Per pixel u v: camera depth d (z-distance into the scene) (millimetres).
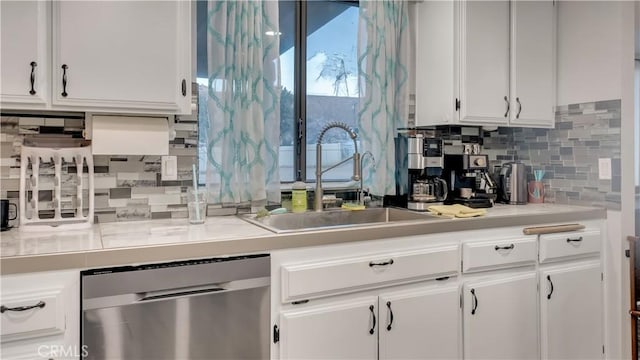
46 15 1488
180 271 1352
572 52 2533
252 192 2080
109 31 1570
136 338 1300
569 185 2551
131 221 1896
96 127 1655
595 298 2299
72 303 1239
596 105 2402
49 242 1382
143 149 1728
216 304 1411
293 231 1594
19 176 1711
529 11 2477
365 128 2369
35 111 1717
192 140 2025
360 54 2371
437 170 2430
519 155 2861
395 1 2455
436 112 2416
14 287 1179
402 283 1771
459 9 2295
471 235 1955
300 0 2381
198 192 1845
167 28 1661
